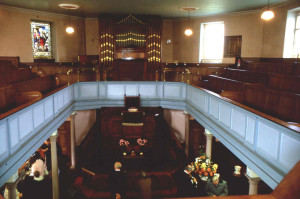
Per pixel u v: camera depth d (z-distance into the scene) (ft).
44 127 23.53
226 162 40.60
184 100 40.06
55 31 51.29
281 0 37.47
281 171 14.23
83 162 36.24
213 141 41.55
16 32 45.47
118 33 48.49
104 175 31.50
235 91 28.02
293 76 22.24
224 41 49.90
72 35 53.72
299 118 17.25
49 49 51.60
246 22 46.62
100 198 30.37
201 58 53.88
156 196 30.30
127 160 37.27
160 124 43.45
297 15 38.55
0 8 42.78
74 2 39.47
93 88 41.14
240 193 32.01
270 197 5.22
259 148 16.63
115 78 49.16
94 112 47.70
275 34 41.47
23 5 42.88
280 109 19.71
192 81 40.22
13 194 19.47
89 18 55.16
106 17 48.14
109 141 41.63
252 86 24.47
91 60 52.60
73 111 38.91
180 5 41.04
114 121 41.29
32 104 20.24
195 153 44.47
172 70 48.06
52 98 26.55
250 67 38.34
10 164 16.40
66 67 45.57
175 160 37.45
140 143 39.40
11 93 24.77
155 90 42.45
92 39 55.57
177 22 55.67
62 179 36.17
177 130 48.93
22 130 18.49
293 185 5.23
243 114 18.89
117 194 25.29
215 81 35.01
